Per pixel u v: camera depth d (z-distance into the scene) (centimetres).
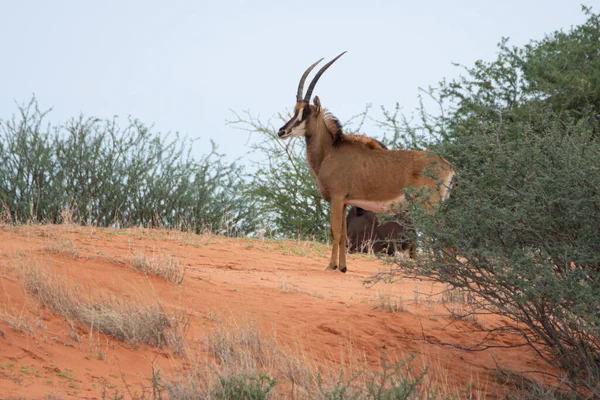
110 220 5822
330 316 2934
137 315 2381
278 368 2195
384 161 4212
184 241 4734
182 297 2886
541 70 6419
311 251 5228
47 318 2305
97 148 5822
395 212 2573
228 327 2547
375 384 2106
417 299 3450
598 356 2473
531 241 2288
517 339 2955
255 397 1880
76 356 2080
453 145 2486
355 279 4072
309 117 4288
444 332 2936
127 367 2094
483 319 3159
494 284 2380
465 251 2328
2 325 2111
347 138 4322
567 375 2439
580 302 2111
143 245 4331
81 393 1828
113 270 3039
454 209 2394
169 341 2319
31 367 1927
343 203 4272
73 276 2792
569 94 6112
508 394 2325
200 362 2197
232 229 6281
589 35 7219
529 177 2278
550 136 2383
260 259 4522
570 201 2123
